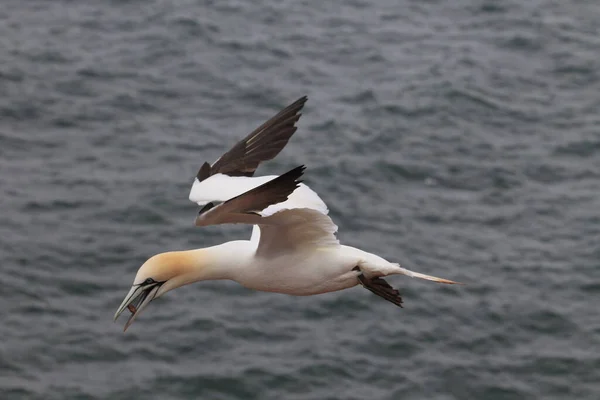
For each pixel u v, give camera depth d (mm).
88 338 19156
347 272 10383
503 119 28234
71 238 21938
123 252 21641
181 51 31188
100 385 18078
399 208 23781
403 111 28078
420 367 18938
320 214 9977
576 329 20031
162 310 20000
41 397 17703
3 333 19078
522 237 22969
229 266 10484
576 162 26266
